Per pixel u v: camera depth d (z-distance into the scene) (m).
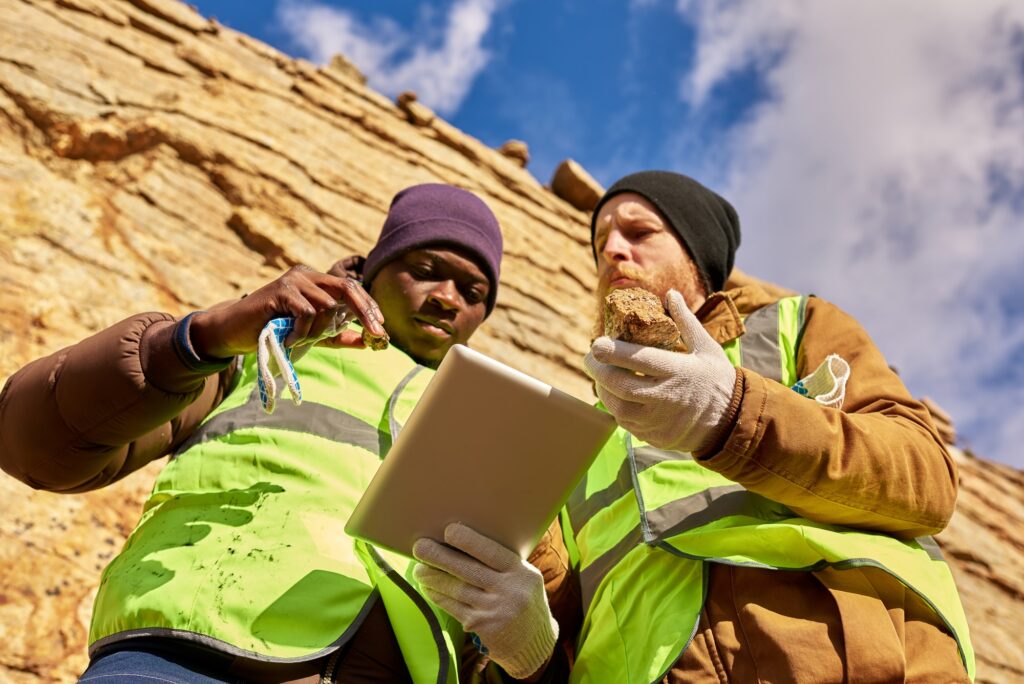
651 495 2.16
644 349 1.68
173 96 7.44
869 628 1.77
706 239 2.98
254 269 6.54
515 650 1.88
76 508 3.97
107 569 2.02
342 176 8.16
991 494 8.77
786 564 1.88
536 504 1.82
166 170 6.71
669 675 1.85
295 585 1.83
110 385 1.80
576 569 2.37
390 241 2.63
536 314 8.23
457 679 1.95
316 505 1.99
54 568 3.67
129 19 8.25
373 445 2.16
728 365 1.79
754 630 1.82
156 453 2.22
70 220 5.63
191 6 9.62
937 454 1.98
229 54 9.12
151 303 5.50
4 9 6.98
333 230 7.36
